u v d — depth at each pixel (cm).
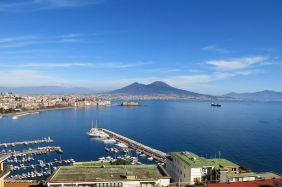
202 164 11962
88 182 10181
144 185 10500
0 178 7162
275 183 9000
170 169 14088
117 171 11188
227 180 11244
